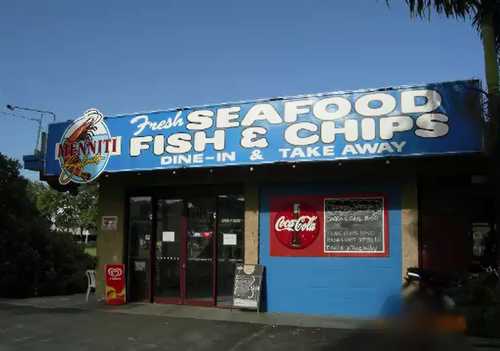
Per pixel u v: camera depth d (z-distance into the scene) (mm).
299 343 7719
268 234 10461
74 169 11461
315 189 10250
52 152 11961
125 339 8141
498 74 8734
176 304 11328
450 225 9594
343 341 7812
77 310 10875
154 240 11781
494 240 9273
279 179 10438
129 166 10797
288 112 9547
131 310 10766
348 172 9961
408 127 8711
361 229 9844
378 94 8977
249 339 8023
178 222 11578
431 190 9820
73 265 15562
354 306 9719
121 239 11938
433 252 9609
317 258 10062
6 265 13930
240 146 9820
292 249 10242
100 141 11211
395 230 9617
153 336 8328
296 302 10109
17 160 16797
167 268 11586
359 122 9031
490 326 7574
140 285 11836
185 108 10375
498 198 8344
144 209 11953
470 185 9594
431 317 7934
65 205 57969
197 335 8352
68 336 8359
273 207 10492
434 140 8523
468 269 9039
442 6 9039
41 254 14789
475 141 8297
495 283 8398
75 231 66125
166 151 10453
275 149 9547
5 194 15828
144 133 10734
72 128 11633
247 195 10695
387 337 7980
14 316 10211
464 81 8469
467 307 7922
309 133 9344
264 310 10297
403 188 9617
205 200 11359
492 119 8227
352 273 9805
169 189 11734
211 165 10000
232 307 10352
